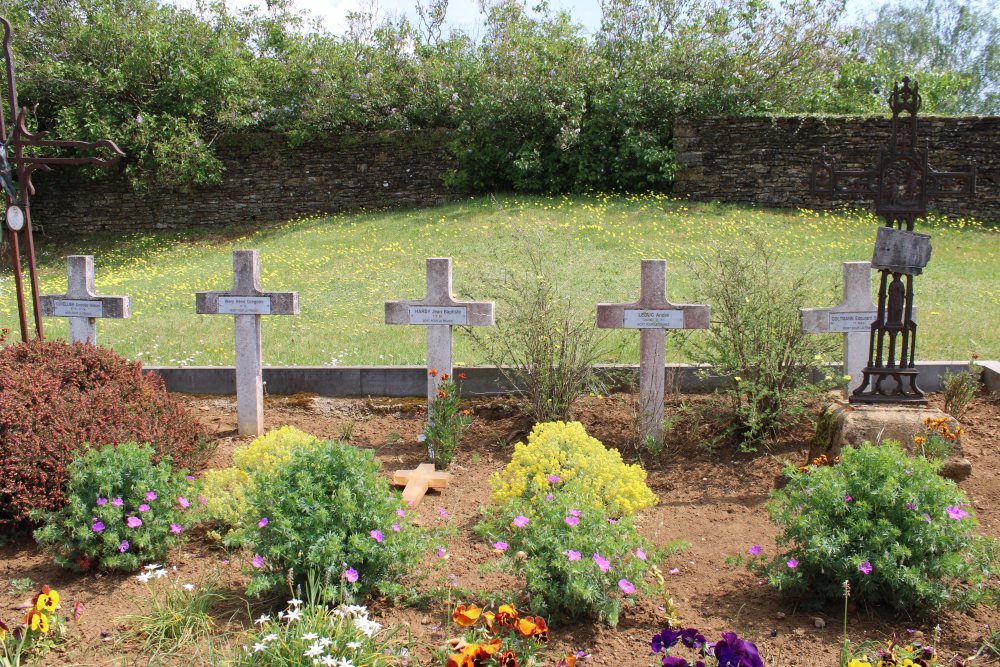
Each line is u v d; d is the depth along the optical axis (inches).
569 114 634.8
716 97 633.0
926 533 130.3
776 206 588.7
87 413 186.7
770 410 223.0
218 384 271.6
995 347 292.7
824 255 454.0
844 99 677.9
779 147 590.2
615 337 303.6
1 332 265.4
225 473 181.8
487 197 637.3
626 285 398.3
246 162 689.6
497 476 178.7
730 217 545.0
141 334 351.3
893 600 132.3
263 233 629.6
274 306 237.1
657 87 633.6
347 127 697.0
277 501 136.4
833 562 130.7
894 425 192.4
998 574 133.2
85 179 705.0
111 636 132.0
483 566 139.1
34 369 195.3
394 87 706.8
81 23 716.7
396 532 140.3
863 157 577.3
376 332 337.4
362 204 678.5
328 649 116.3
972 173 194.9
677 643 126.0
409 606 138.3
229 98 679.1
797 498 140.5
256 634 124.5
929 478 136.3
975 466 201.0
